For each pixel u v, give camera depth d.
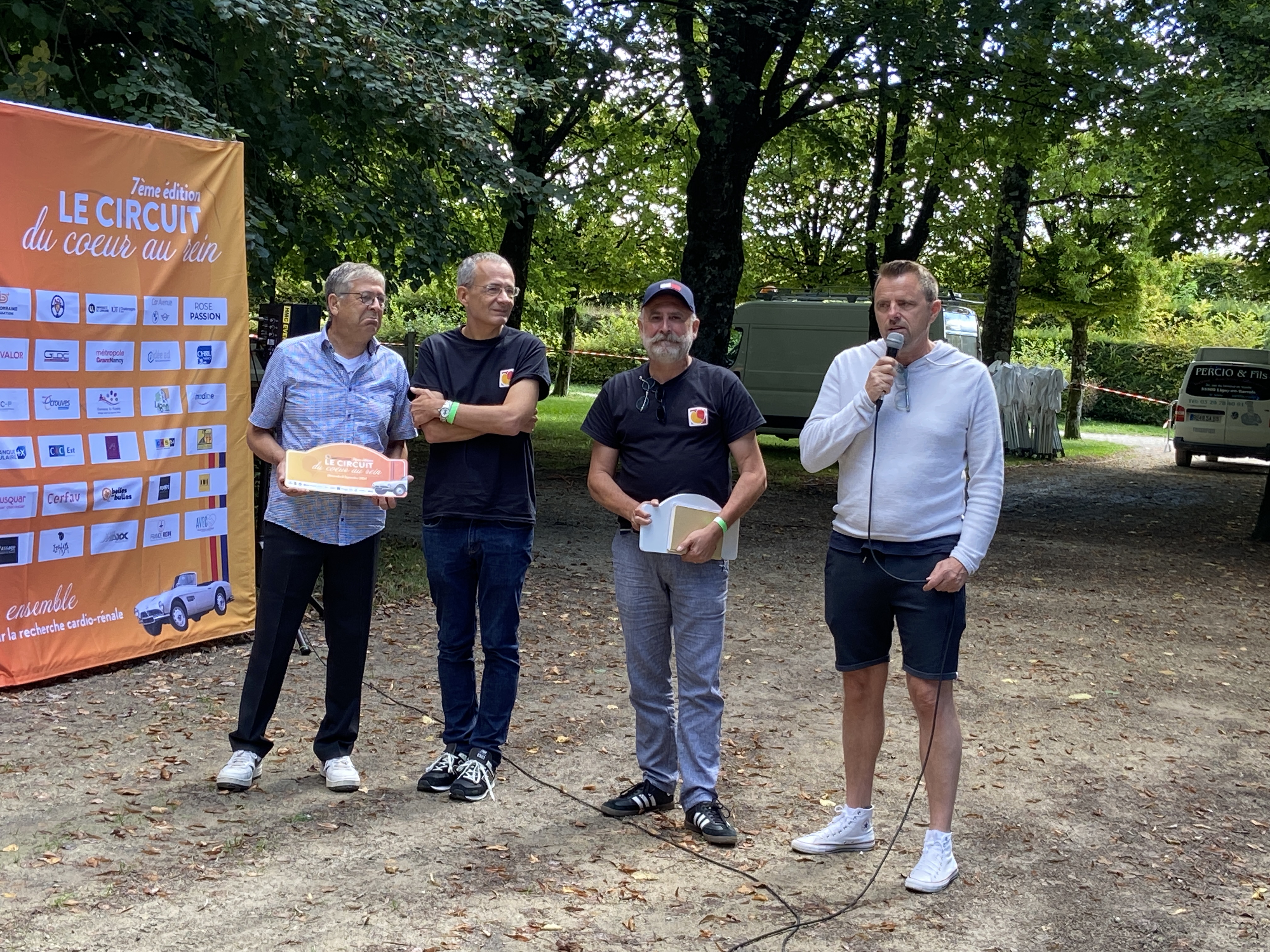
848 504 3.76
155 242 5.77
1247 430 20.45
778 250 24.75
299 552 4.22
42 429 5.29
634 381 4.11
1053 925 3.45
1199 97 11.18
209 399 6.10
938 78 14.30
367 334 4.29
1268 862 4.00
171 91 6.79
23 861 3.55
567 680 6.01
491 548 4.28
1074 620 8.12
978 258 23.11
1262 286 16.12
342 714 4.35
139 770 4.38
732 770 4.77
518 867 3.69
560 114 15.09
